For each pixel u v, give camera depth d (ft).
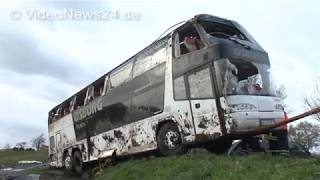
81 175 67.87
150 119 49.60
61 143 78.13
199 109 41.91
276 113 42.22
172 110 45.55
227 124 38.93
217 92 39.88
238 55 41.57
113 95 59.41
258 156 34.81
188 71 43.83
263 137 40.70
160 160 42.65
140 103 52.08
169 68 46.88
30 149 241.35
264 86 42.63
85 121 68.08
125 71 57.00
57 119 81.00
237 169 31.81
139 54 54.13
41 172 76.64
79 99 71.72
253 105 40.34
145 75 51.67
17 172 78.64
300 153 40.83
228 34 45.98
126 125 55.06
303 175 27.22
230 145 42.78
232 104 39.17
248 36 45.55
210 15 45.52
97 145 63.52
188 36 45.06
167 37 48.26
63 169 78.18
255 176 29.30
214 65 40.57
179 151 44.70
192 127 42.65
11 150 232.32
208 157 37.58
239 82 40.63
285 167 30.07
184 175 34.22
